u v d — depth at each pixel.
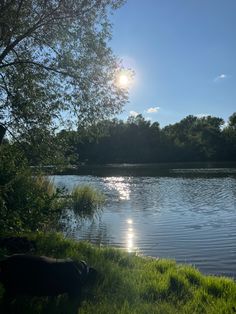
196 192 36.91
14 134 13.48
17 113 13.06
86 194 27.59
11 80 13.18
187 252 15.27
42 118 13.48
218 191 37.41
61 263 7.47
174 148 115.44
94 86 14.13
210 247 16.02
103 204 28.69
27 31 12.72
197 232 19.08
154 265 10.70
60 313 7.02
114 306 7.34
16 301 7.43
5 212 11.46
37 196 13.03
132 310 7.20
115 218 23.36
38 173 14.32
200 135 117.94
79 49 13.88
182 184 44.84
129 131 113.25
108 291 8.19
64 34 13.32
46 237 12.50
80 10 13.09
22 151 13.60
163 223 21.67
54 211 13.34
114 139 110.00
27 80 13.13
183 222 21.89
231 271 12.81
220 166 87.25
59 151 14.10
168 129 134.88
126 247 16.03
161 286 8.61
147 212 25.66
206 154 115.19
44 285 7.22
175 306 7.77
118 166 95.38
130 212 25.66
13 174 12.80
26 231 12.84
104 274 8.92
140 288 8.40
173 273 9.59
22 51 13.48
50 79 13.74
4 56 12.52
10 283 7.18
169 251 15.43
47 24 13.11
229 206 27.91
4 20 11.98
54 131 13.84
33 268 7.23
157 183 46.50
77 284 7.45
